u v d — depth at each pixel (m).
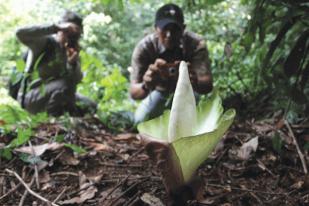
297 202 1.68
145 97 3.21
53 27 3.38
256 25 2.11
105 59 6.73
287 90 2.20
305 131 2.37
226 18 4.27
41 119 2.54
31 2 6.59
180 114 1.25
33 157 2.01
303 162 1.99
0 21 7.19
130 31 6.89
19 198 1.73
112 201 1.65
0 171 1.96
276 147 2.09
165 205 1.59
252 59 3.51
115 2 2.14
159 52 3.19
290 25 1.99
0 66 6.60
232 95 3.41
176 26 2.96
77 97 3.93
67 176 1.94
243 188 1.81
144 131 1.32
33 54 3.48
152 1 6.80
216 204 1.64
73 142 2.36
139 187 1.77
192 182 1.29
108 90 3.92
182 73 1.27
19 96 3.57
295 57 1.95
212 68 3.66
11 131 2.39
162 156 1.22
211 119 1.34
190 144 1.18
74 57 3.51
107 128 3.05
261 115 3.03
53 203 1.60
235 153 2.22
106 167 2.06
